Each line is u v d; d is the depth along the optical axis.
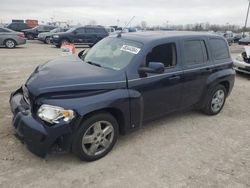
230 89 6.19
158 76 4.48
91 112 3.70
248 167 4.00
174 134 4.96
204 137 4.92
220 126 5.46
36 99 3.59
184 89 5.02
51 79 3.74
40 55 14.41
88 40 21.25
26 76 8.79
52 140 3.47
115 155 4.11
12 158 3.84
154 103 4.56
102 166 3.82
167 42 4.74
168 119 5.63
